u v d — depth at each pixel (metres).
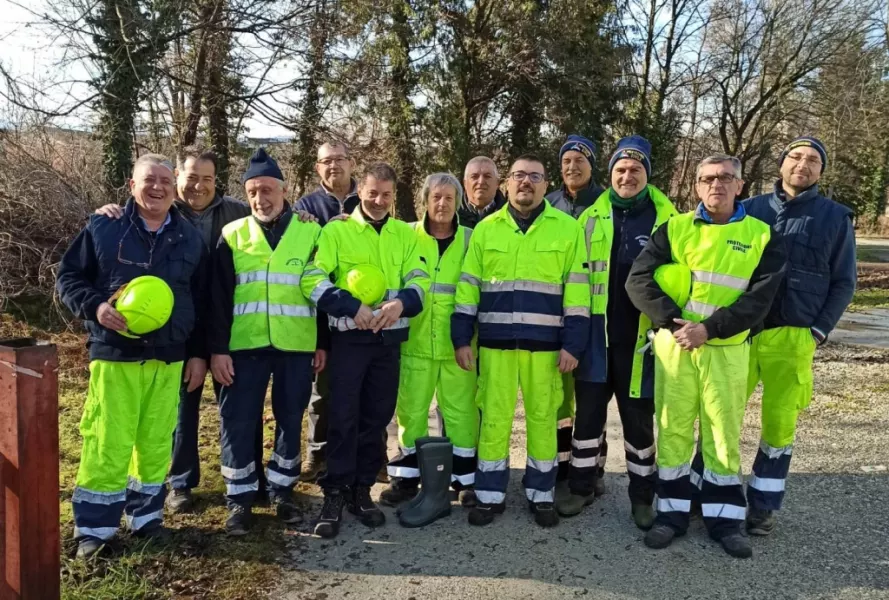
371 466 4.07
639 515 4.03
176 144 12.30
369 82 14.12
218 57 12.84
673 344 3.74
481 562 3.57
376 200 3.98
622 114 19.56
